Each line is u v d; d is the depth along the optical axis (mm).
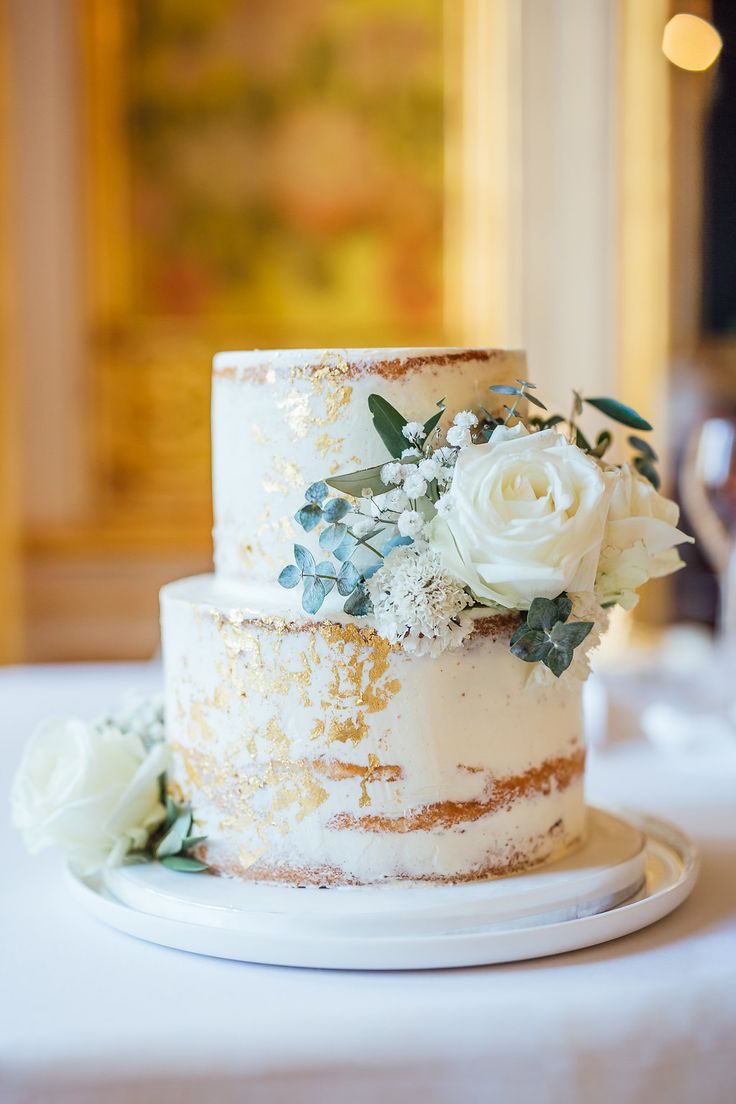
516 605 713
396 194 3152
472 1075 632
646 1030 647
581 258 3014
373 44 3123
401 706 745
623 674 1322
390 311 3184
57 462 3156
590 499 693
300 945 692
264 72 3127
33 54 3035
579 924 706
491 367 781
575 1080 638
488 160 3059
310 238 3170
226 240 3158
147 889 760
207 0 3096
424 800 750
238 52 3121
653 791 983
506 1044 636
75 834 792
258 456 789
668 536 740
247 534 803
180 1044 626
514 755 766
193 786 796
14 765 1051
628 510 739
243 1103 623
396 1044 630
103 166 3096
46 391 3131
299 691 751
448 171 3146
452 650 746
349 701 745
